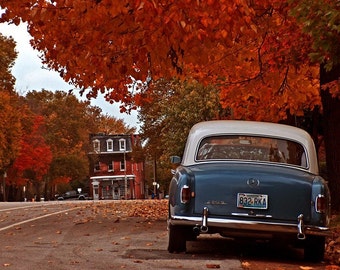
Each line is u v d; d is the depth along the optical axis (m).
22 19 12.91
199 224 9.27
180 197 9.38
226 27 10.66
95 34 11.78
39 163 79.31
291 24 14.75
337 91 12.36
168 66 11.84
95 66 12.71
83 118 100.50
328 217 9.46
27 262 9.14
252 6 12.90
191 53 11.28
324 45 9.25
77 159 93.50
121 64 12.46
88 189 125.94
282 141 10.19
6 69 58.28
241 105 22.50
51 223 16.41
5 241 12.20
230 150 10.09
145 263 8.96
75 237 12.80
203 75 18.16
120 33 11.57
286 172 9.52
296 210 9.27
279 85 17.34
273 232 9.28
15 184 82.00
